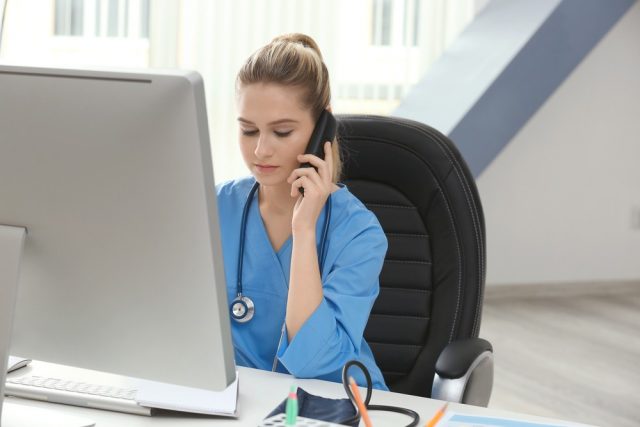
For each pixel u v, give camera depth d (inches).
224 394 51.1
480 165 185.6
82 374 54.9
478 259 71.6
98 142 40.3
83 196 41.4
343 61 185.2
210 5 168.9
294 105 58.9
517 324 182.2
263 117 58.7
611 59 204.1
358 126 74.6
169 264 41.1
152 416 49.3
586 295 209.9
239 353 63.8
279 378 56.9
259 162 60.1
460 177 72.5
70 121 40.5
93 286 42.9
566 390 142.1
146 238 41.1
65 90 40.3
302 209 58.7
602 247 210.8
